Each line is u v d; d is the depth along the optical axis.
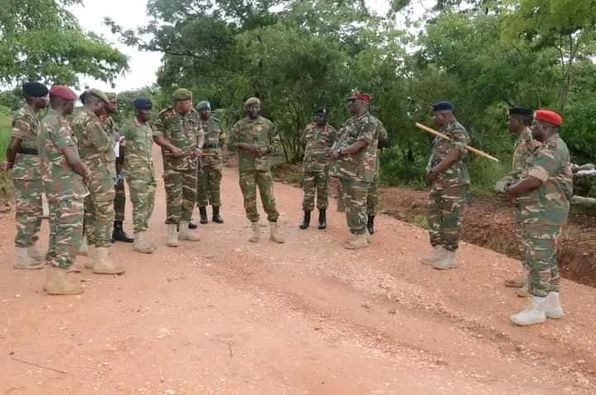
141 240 7.22
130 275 6.29
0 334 4.65
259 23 22.23
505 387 4.22
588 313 5.76
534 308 5.44
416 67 14.41
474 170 13.55
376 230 9.12
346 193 7.79
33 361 4.20
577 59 11.81
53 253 5.59
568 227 9.57
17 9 15.73
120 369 4.12
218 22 22.45
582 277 8.25
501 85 12.10
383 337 5.08
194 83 23.88
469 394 4.04
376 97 14.62
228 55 22.64
